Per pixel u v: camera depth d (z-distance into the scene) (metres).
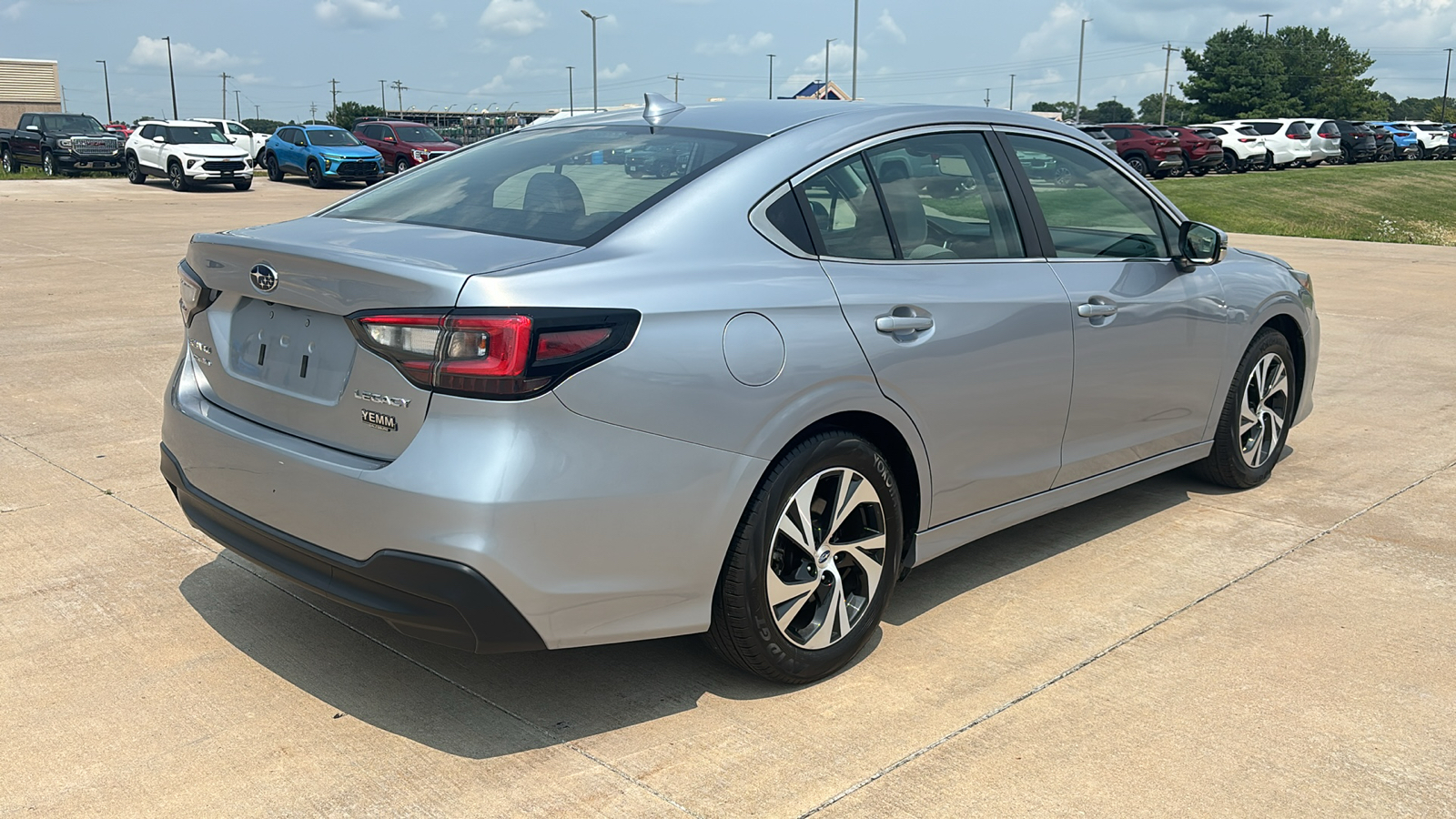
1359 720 2.95
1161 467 4.38
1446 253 16.45
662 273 2.74
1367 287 12.16
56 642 3.29
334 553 2.68
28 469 4.89
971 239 3.51
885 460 3.17
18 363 6.96
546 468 2.51
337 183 30.17
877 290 3.12
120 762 2.69
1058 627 3.51
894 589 3.56
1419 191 32.66
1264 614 3.61
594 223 2.89
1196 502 4.76
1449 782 2.67
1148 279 4.07
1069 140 3.98
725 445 2.75
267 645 3.30
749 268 2.90
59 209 20.08
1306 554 4.14
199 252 3.15
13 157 31.39
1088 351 3.75
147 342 7.69
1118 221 4.07
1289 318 4.97
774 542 2.90
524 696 3.04
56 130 30.17
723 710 2.98
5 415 5.76
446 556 2.48
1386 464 5.34
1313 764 2.73
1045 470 3.73
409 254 2.71
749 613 2.89
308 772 2.66
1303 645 3.38
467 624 2.52
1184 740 2.84
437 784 2.61
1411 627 3.52
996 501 3.62
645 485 2.64
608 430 2.58
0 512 4.34
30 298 9.51
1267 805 2.56
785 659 3.01
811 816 2.51
